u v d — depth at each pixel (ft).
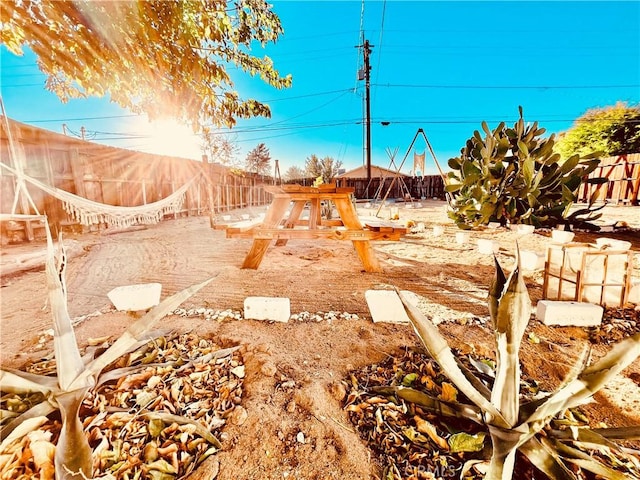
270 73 10.18
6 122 4.54
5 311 8.45
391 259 14.53
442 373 5.26
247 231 11.98
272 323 7.54
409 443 3.93
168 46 7.31
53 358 5.78
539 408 3.46
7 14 5.86
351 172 102.78
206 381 5.16
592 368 3.18
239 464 3.65
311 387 4.96
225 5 7.80
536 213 20.81
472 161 23.21
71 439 3.42
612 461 3.64
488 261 13.98
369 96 60.03
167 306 4.39
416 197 70.49
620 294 7.86
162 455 3.66
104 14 6.26
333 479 3.51
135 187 28.09
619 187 35.01
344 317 7.97
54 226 19.58
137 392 4.68
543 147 19.77
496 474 3.02
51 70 8.24
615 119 45.73
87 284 10.80
